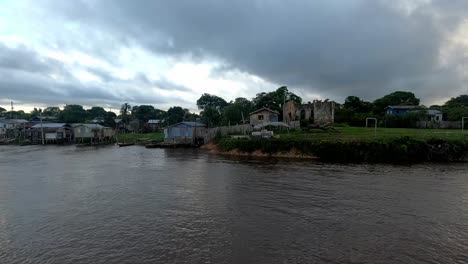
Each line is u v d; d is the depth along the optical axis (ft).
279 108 264.72
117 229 49.47
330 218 53.11
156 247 42.42
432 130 177.27
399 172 97.91
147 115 460.96
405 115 211.82
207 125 281.54
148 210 59.36
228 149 164.66
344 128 195.93
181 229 49.03
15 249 42.68
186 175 97.45
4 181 89.30
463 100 359.66
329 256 38.86
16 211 59.67
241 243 43.24
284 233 46.68
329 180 85.25
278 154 144.87
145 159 145.18
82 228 50.14
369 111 275.18
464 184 78.74
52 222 53.21
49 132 288.30
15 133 318.65
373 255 39.01
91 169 112.47
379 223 50.42
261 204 62.28
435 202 62.18
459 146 126.82
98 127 296.92
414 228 48.08
